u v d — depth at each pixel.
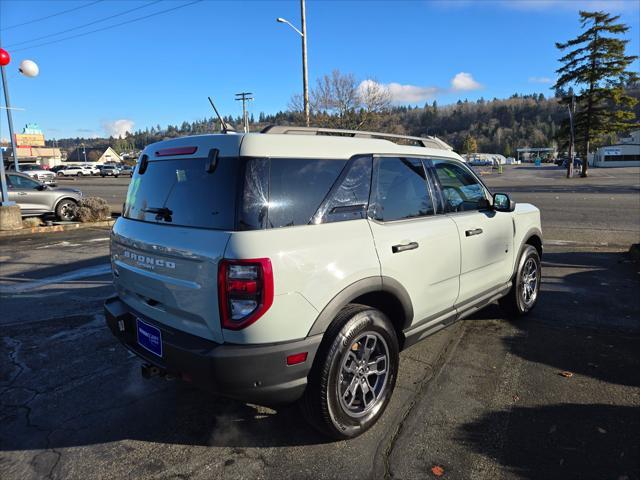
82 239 10.93
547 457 2.67
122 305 3.26
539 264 5.15
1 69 19.19
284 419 3.14
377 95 34.44
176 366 2.62
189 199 2.71
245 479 2.54
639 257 7.52
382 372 3.04
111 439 2.93
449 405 3.24
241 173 2.50
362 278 2.82
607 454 2.69
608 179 37.69
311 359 2.59
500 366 3.83
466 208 4.02
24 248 9.71
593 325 4.73
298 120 34.38
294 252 2.50
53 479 2.56
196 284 2.50
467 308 3.95
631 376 3.63
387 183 3.22
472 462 2.64
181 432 3.00
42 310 5.49
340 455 2.73
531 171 64.62
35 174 35.66
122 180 46.62
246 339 2.41
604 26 40.34
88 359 4.12
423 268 3.31
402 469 2.59
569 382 3.54
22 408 3.31
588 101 42.09
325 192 2.78
